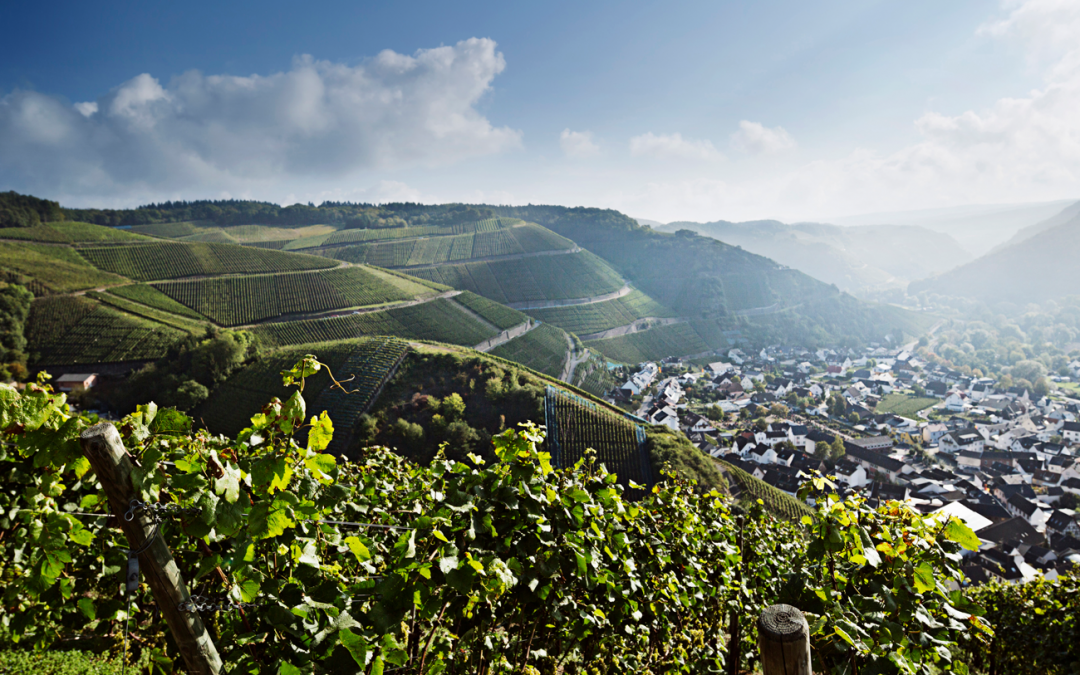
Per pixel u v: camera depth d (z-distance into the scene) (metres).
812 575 3.70
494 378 59.06
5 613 3.88
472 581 2.95
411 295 121.38
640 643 5.49
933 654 3.27
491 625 3.98
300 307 111.50
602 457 49.81
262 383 67.44
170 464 2.31
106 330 90.50
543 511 3.73
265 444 2.64
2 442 3.02
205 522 2.19
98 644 3.61
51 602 3.50
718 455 77.88
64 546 2.71
